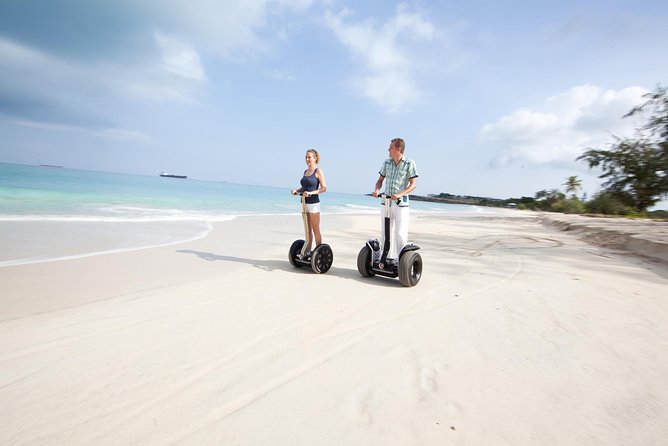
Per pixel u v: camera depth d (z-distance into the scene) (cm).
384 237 496
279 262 589
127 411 185
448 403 197
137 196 1883
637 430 177
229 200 2397
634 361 254
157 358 241
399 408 191
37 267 459
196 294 387
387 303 379
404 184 484
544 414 189
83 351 248
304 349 261
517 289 447
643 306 385
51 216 918
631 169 2395
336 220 1538
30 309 322
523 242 962
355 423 178
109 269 474
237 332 288
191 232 870
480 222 1941
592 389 215
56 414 181
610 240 955
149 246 655
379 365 239
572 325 322
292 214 1703
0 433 166
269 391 205
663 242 746
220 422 177
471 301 392
